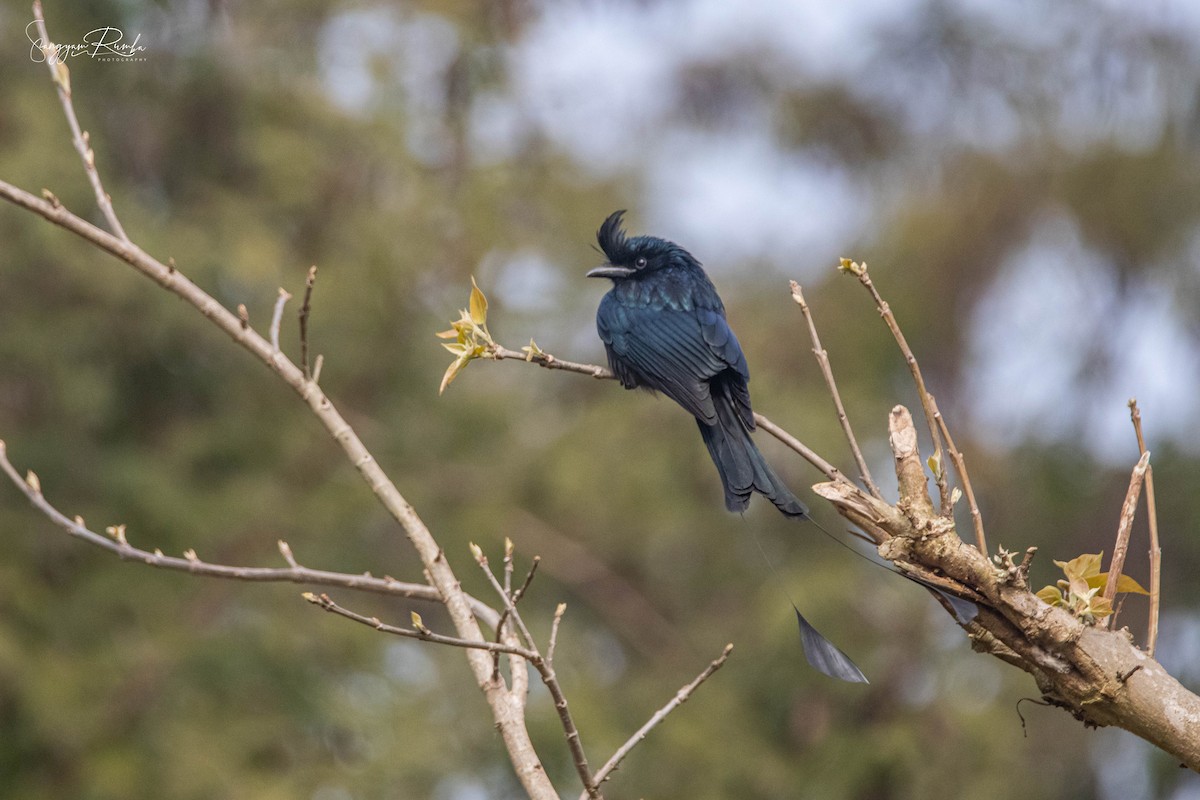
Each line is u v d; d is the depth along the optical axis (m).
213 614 15.18
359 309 16.17
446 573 5.00
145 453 15.55
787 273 18.70
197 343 15.44
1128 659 4.58
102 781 13.62
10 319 14.71
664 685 16.89
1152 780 15.85
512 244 17.59
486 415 17.75
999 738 15.00
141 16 15.70
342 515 15.97
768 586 16.09
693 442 17.59
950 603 4.69
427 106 17.55
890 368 17.30
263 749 14.64
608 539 18.08
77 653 14.51
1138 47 17.69
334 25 17.33
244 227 15.61
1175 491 15.90
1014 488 16.67
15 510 14.78
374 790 14.42
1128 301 16.83
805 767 15.50
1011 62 18.80
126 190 15.55
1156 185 16.64
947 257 17.09
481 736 15.51
